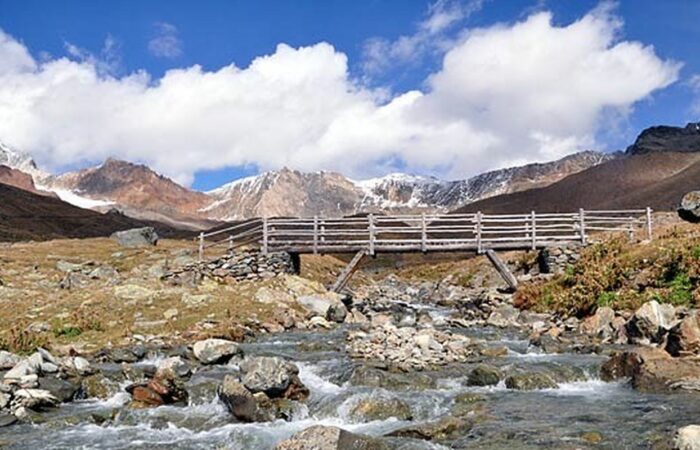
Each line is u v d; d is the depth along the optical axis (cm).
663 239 3516
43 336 2442
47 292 3400
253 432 1426
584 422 1418
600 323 2730
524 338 2642
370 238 4088
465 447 1262
